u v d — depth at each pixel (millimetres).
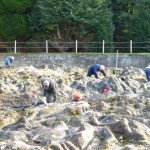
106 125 10578
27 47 43781
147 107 13648
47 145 9547
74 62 37750
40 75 26844
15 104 17656
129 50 44438
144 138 9992
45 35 44094
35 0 44438
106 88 20562
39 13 43719
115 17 46375
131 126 10453
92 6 43531
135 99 14969
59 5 42875
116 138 10055
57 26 43688
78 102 15531
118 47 44344
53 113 13492
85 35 44156
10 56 34312
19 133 10281
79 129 10297
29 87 21359
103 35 43062
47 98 17234
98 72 27250
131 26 45250
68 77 26094
